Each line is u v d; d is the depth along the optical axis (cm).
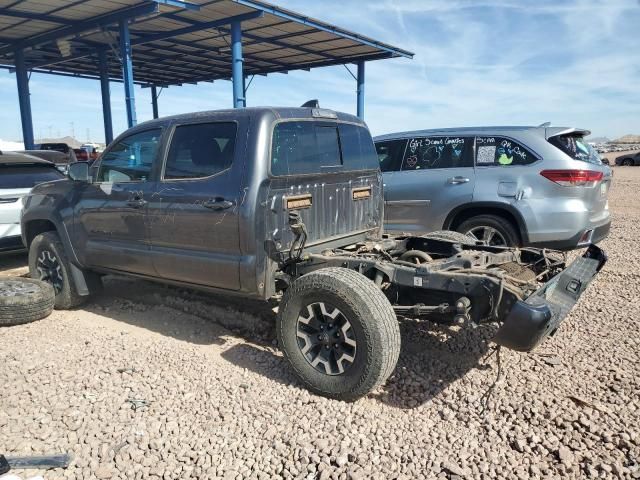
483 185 644
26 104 1620
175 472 287
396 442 312
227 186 402
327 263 405
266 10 1202
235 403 354
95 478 282
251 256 394
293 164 418
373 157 522
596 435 313
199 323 513
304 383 373
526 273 422
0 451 300
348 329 349
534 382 380
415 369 409
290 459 296
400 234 534
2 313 496
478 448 304
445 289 355
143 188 463
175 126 450
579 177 596
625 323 493
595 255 464
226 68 2017
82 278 553
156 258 457
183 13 1227
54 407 345
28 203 596
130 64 1209
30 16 1219
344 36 1448
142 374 396
